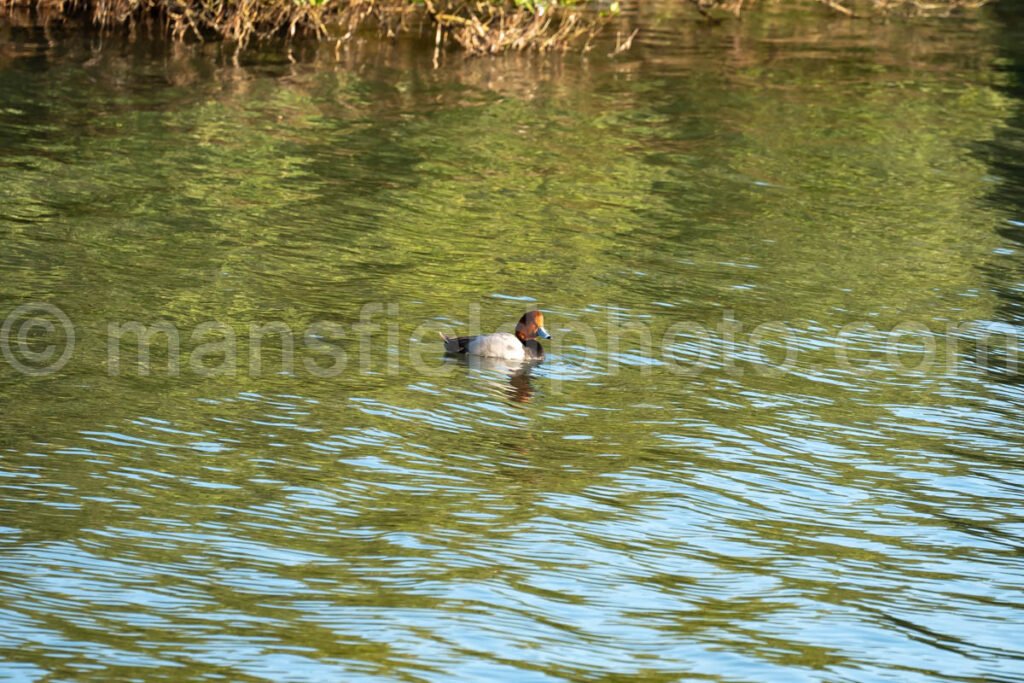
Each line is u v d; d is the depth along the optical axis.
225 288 28.47
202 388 23.48
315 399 23.28
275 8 55.41
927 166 42.53
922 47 60.25
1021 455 22.97
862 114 48.47
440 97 47.69
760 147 43.72
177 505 19.20
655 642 16.50
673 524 19.70
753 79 53.06
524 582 17.72
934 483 21.69
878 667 16.27
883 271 32.78
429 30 58.56
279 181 36.88
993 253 34.59
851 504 20.78
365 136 42.12
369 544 18.47
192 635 15.92
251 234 32.25
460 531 19.02
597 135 44.00
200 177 36.66
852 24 65.06
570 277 30.77
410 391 23.91
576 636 16.50
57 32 53.56
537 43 56.28
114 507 19.00
